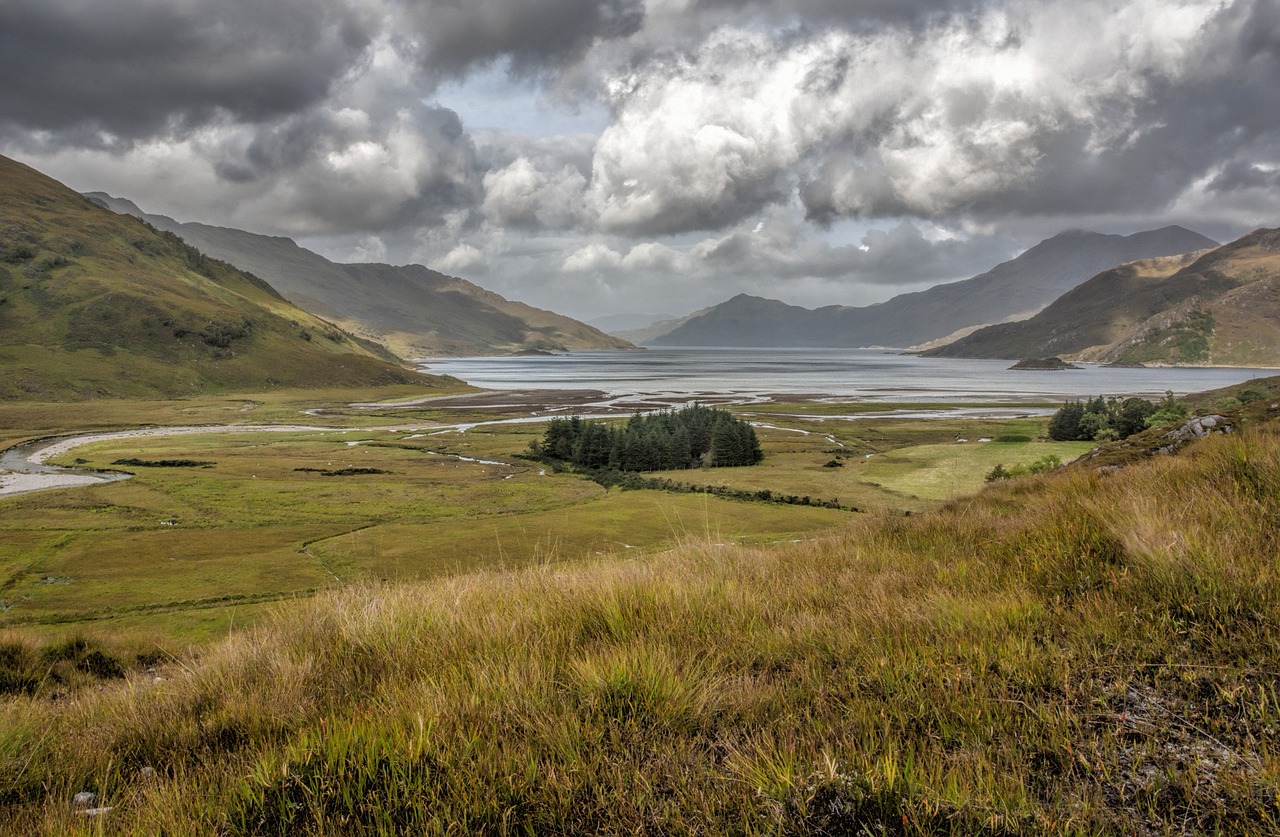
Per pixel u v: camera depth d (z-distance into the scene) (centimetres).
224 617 3616
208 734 428
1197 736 318
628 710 381
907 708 361
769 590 619
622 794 304
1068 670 377
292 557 5059
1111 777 293
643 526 5900
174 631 3347
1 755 389
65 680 1024
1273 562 445
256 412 18988
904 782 290
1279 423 859
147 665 1230
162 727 442
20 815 341
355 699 438
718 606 554
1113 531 577
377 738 348
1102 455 1997
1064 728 325
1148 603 450
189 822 306
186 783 347
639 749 342
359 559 4909
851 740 323
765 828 279
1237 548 484
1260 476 656
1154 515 574
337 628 585
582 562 848
